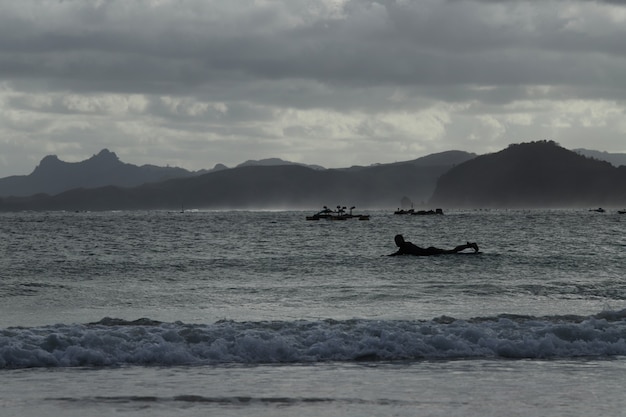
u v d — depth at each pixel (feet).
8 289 211.20
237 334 112.47
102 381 90.94
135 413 76.79
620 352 109.81
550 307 168.35
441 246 484.74
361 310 164.76
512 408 79.10
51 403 80.48
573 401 82.02
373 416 75.97
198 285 223.92
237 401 81.66
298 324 121.08
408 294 194.18
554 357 107.04
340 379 92.53
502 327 119.65
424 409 78.64
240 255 361.30
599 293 195.31
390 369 98.63
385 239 560.61
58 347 104.78
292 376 94.22
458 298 185.98
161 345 105.09
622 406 80.02
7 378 92.43
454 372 96.84
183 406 79.56
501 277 242.37
